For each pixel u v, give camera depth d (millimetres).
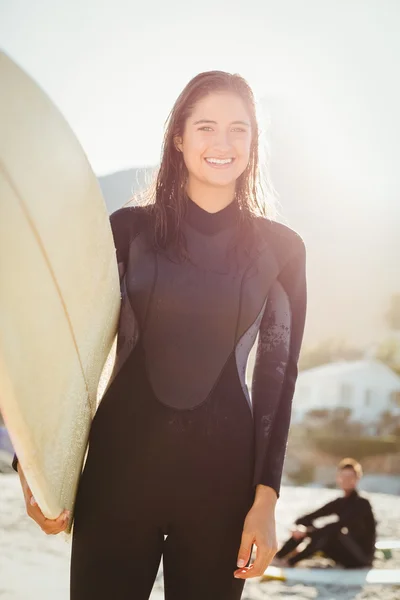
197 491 1938
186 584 1943
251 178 2232
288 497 13094
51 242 1599
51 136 1589
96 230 1778
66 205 1640
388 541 8078
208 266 2074
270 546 1890
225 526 1947
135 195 2367
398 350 74875
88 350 1854
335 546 6836
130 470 1927
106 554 1900
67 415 1770
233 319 2029
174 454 1941
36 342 1565
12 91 1501
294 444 48094
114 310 1983
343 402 50750
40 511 1856
